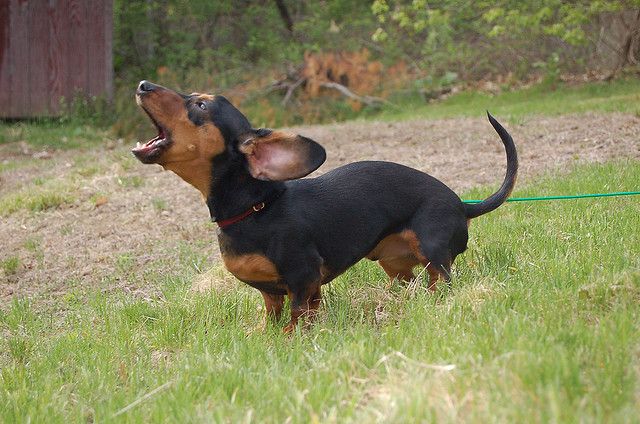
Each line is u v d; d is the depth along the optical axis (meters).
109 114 5.68
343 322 2.01
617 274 1.92
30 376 1.97
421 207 2.12
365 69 6.59
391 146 4.05
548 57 6.59
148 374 1.90
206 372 1.78
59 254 2.88
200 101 1.98
